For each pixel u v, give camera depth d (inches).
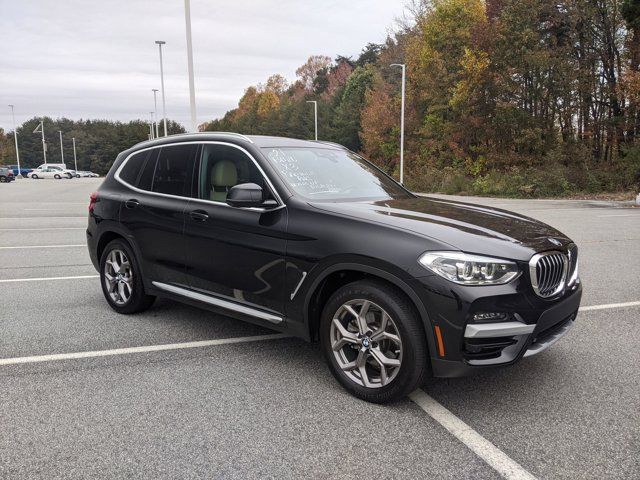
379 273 120.5
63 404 125.4
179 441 108.7
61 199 876.6
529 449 106.2
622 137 1087.0
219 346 166.1
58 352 159.9
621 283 250.1
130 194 191.6
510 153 1200.8
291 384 137.6
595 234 424.2
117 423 116.3
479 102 1231.5
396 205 148.1
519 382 138.7
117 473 97.6
